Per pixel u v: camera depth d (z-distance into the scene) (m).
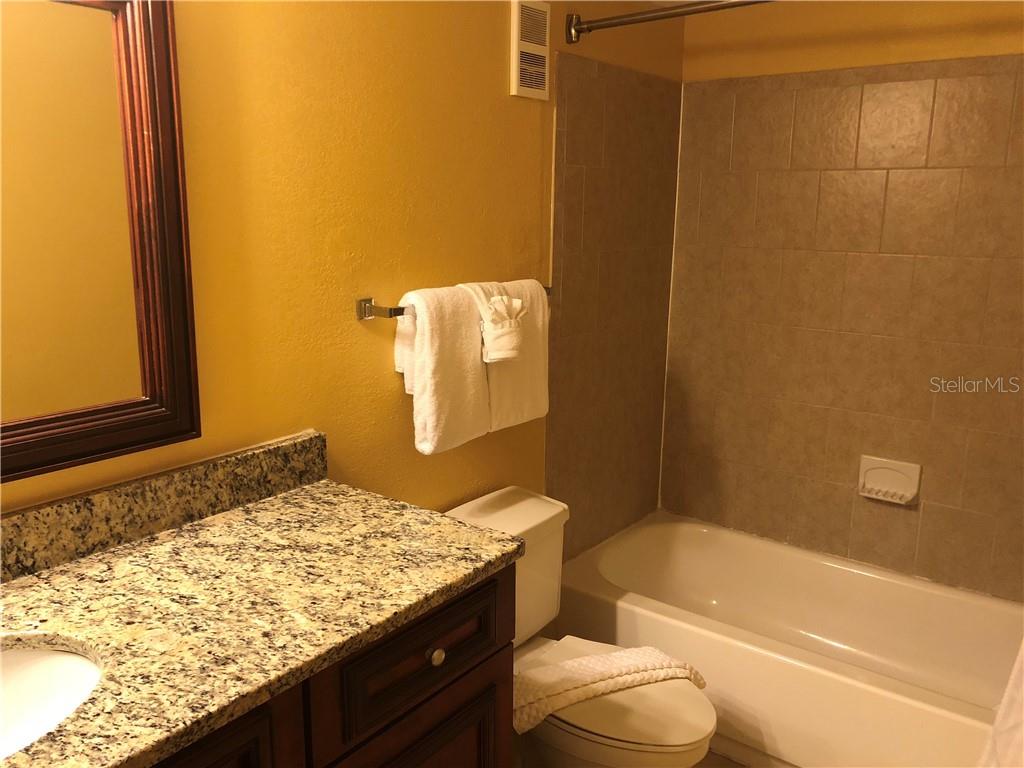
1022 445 2.33
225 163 1.41
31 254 1.18
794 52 2.50
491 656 1.37
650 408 2.90
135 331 1.30
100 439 1.27
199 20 1.34
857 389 2.57
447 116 1.84
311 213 1.57
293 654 1.01
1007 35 2.17
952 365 2.39
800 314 2.62
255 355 1.51
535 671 1.84
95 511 1.27
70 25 1.17
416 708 1.24
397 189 1.74
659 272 2.79
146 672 0.97
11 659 1.07
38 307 1.19
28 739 1.02
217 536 1.35
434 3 1.76
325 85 1.56
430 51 1.77
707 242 2.77
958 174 2.29
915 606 2.52
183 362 1.37
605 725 1.73
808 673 2.04
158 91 1.27
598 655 1.97
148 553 1.29
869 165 2.42
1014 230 2.24
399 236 1.77
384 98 1.68
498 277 2.08
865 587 2.60
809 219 2.55
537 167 2.16
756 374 2.75
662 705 1.80
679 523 2.93
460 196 1.92
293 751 1.05
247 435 1.53
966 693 2.40
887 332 2.48
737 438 2.83
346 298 1.67
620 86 2.42
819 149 2.50
